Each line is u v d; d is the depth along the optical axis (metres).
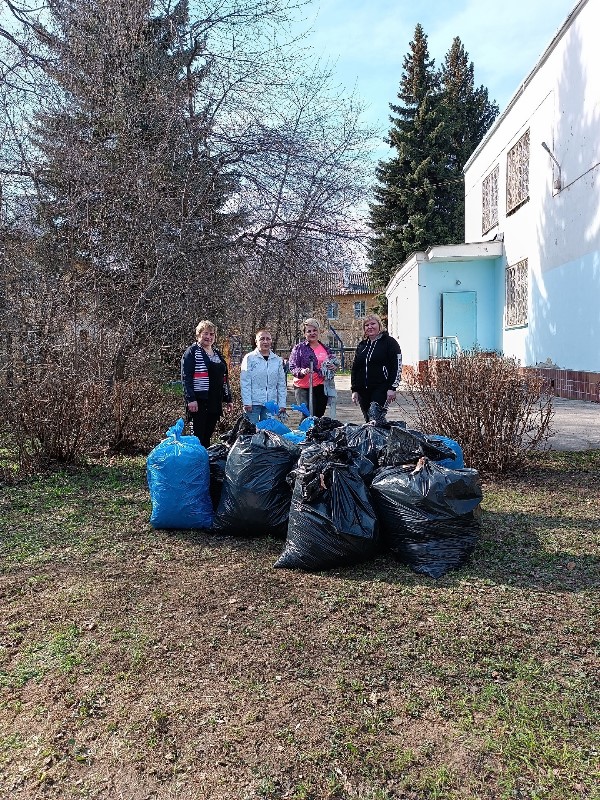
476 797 2.13
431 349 17.70
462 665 2.94
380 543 4.34
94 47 10.43
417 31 34.88
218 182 11.50
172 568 4.23
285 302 11.95
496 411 6.46
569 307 12.79
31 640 3.28
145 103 10.66
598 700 2.64
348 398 15.45
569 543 4.50
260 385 6.73
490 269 17.77
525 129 15.09
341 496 4.15
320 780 2.22
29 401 6.95
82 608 3.63
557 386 13.28
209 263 10.72
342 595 3.72
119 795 2.19
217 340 11.91
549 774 2.21
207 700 2.71
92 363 7.83
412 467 4.41
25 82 10.13
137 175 9.87
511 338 16.45
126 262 9.45
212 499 5.20
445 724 2.51
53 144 9.98
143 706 2.68
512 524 4.96
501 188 17.17
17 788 2.23
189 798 2.16
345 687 2.78
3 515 5.45
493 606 3.54
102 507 5.68
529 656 3.01
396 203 33.50
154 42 11.64
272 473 4.79
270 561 4.32
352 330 41.53
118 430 7.98
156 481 5.02
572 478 6.36
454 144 36.88
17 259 8.34
